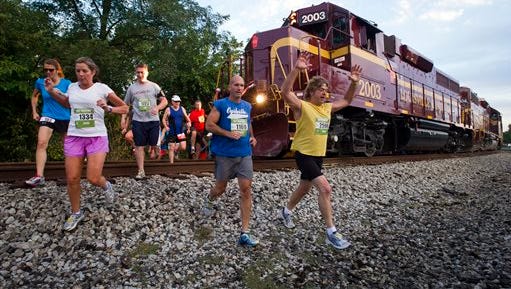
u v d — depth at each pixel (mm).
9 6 12188
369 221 5406
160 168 6793
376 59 11438
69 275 3199
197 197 5211
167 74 16734
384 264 3957
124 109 4078
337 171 8484
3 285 2982
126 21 17203
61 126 5199
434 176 10375
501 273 3787
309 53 9742
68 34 16469
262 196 5742
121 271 3320
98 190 4949
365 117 10984
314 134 4062
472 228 5340
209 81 18859
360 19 10492
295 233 4594
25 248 3461
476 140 25047
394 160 12305
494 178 11281
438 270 3857
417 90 14852
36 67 12047
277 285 3367
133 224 4105
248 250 3951
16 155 11250
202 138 11867
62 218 4008
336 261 3955
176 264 3514
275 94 8844
